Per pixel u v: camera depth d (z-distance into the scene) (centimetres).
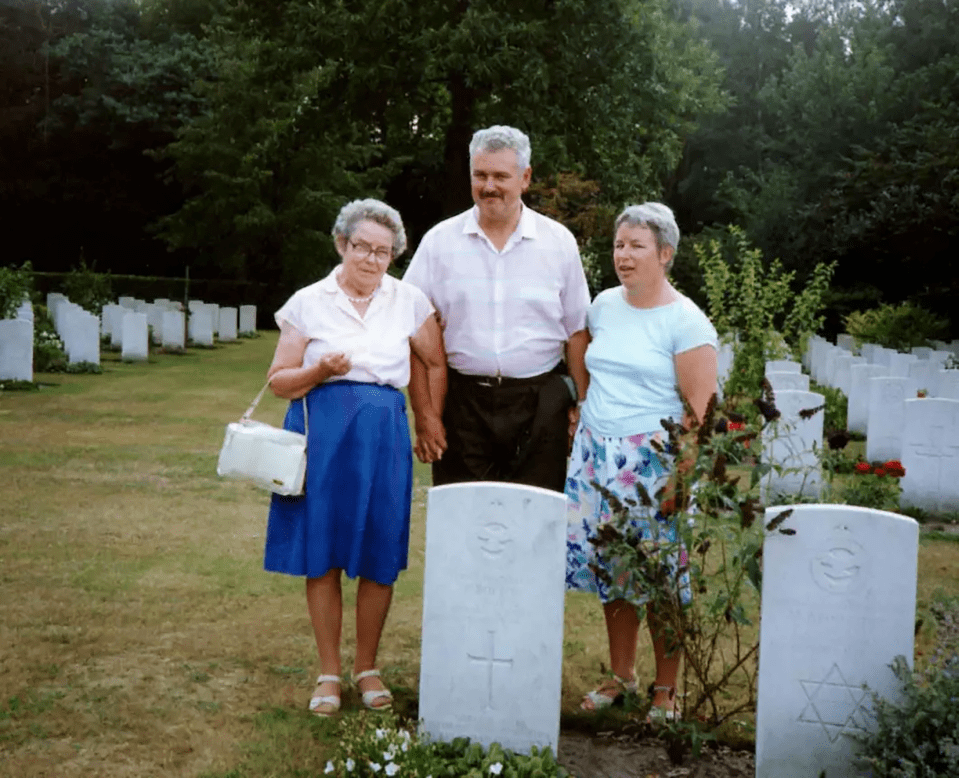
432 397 452
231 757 381
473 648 372
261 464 408
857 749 355
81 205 3956
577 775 373
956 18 4062
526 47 1873
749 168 4656
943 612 572
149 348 2205
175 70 3784
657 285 426
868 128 3794
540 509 364
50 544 654
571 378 459
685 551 432
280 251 3534
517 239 439
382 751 359
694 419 396
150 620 521
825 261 3142
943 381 1281
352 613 553
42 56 3881
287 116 3234
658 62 2195
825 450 433
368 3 1939
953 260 2759
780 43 5259
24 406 1264
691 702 432
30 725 399
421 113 2556
